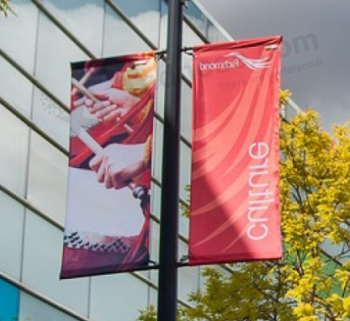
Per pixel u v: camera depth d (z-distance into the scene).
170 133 14.88
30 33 26.41
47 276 25.77
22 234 25.16
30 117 26.00
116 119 15.37
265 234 14.38
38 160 26.08
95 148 15.32
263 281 21.92
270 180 14.64
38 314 25.25
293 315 21.00
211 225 14.55
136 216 14.89
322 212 22.64
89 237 14.94
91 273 14.75
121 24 30.08
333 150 23.86
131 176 15.09
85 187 15.17
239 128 14.96
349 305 21.14
